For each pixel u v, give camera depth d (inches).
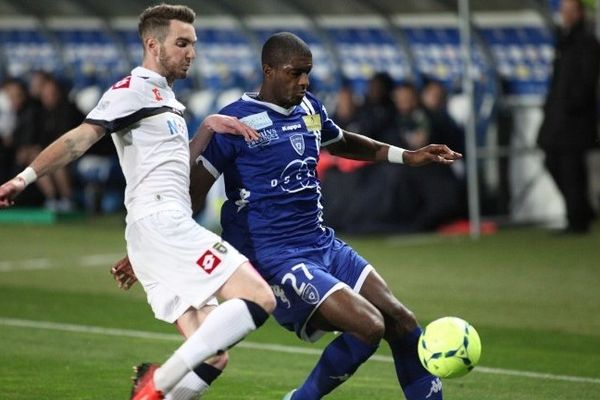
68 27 2546.8
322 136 847.1
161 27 769.6
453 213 2062.0
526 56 2092.8
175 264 741.3
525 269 1635.1
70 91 2412.6
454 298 1413.6
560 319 1279.5
